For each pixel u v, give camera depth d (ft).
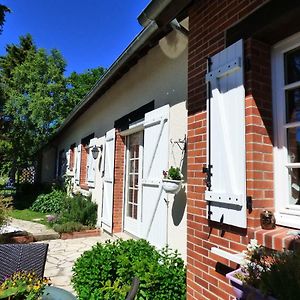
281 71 7.75
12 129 42.01
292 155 7.49
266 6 7.30
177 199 12.41
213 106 8.65
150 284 9.62
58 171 51.78
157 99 14.96
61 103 42.98
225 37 8.63
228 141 8.04
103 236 22.71
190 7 10.32
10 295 5.89
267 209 7.42
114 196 20.97
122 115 20.08
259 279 5.43
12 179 51.67
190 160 9.78
